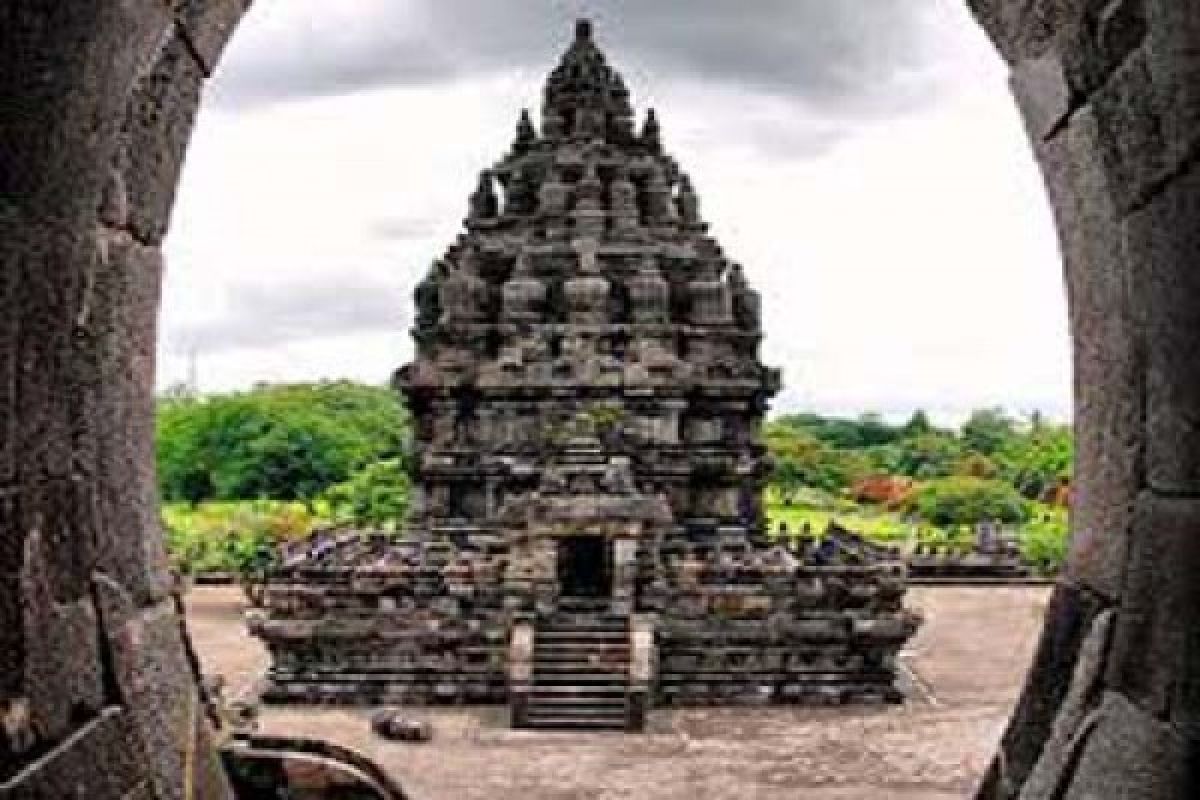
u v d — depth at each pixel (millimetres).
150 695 8688
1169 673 6891
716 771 36250
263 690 45750
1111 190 7840
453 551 49844
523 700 41750
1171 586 6957
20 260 6750
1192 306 6715
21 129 6453
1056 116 8461
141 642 8742
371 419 111500
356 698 45125
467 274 54281
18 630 6941
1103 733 7551
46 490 7418
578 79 58125
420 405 53906
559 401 52250
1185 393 6895
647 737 40375
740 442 53875
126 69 7738
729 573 45625
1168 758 6781
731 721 42562
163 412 107125
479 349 53469
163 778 8516
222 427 103875
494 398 52562
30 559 7168
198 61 9172
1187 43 6305
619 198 55438
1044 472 104562
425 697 45156
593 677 42719
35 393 7184
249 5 9453
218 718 13094
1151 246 7277
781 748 38844
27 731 6977
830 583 45219
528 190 56844
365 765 13094
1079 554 8672
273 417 104688
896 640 45094
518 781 35156
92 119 7371
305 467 102625
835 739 39938
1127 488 7898
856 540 54344
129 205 8602
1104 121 7723
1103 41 7363
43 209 6992
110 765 7836
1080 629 8375
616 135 57781
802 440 120250
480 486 52375
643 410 52281
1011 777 8852
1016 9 8391
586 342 52562
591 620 44281
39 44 6348
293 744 13086
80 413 7992
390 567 46156
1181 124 6594
